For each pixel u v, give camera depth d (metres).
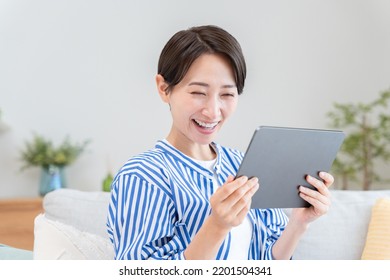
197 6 4.32
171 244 1.27
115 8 4.21
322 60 4.52
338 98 4.54
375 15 4.58
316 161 1.31
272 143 1.19
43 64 4.12
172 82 1.29
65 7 4.14
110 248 1.63
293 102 4.48
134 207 1.28
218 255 1.34
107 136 4.21
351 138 4.20
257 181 1.18
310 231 1.91
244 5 4.41
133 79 4.25
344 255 1.90
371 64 4.57
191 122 1.29
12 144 4.10
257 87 4.43
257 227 1.44
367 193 2.06
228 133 4.38
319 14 4.52
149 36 4.26
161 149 1.42
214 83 1.26
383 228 1.87
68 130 4.16
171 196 1.32
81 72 4.17
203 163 1.44
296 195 1.33
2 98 4.08
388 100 4.49
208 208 1.32
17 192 4.11
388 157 4.27
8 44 4.08
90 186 4.20
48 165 3.99
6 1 4.07
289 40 4.48
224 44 1.26
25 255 1.82
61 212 1.84
